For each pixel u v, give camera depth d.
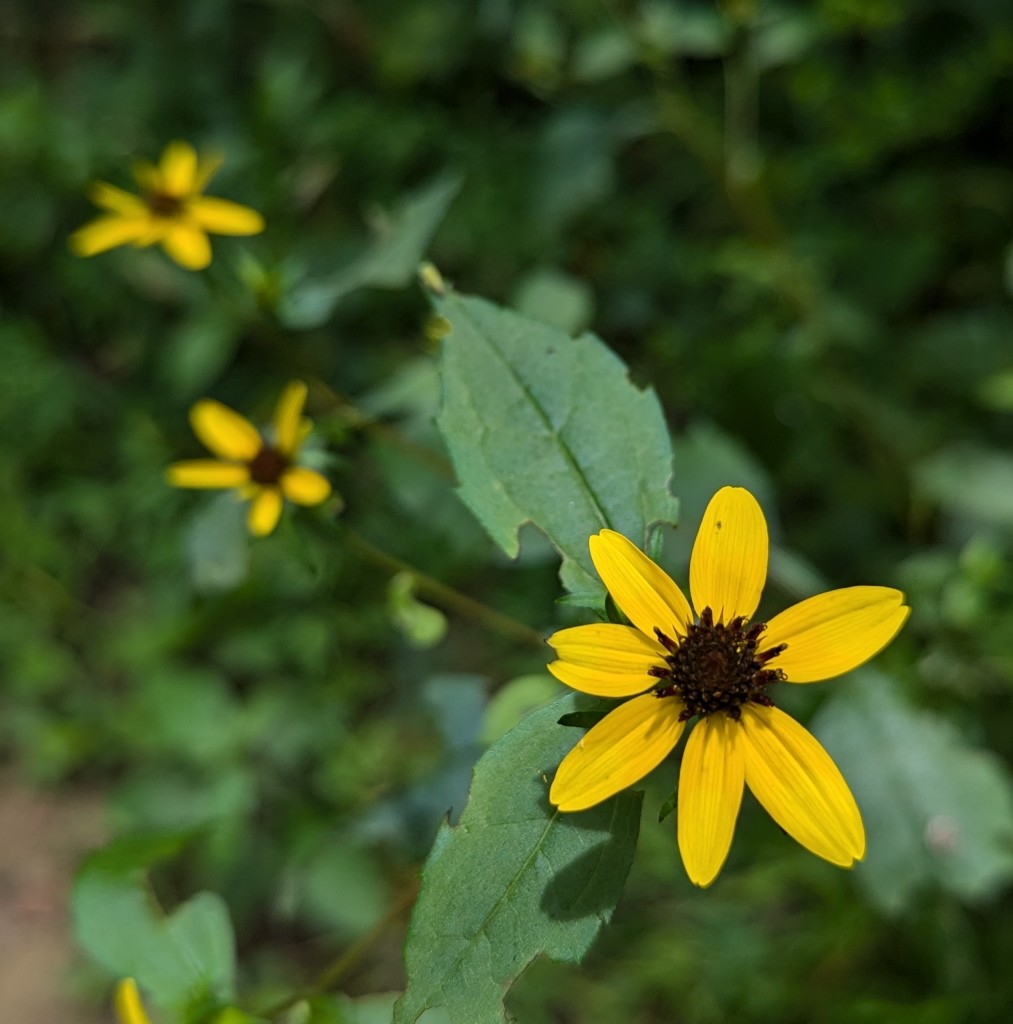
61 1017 0.42
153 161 0.55
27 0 0.65
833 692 0.30
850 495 0.40
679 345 0.42
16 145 0.55
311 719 0.41
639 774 0.18
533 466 0.20
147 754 0.46
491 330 0.20
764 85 0.47
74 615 0.49
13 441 0.52
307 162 0.50
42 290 0.56
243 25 0.58
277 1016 0.23
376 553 0.27
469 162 0.50
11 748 0.48
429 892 0.17
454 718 0.27
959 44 0.45
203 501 0.48
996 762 0.31
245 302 0.35
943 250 0.44
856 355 0.41
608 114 0.42
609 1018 0.35
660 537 0.19
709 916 0.35
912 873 0.29
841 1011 0.31
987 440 0.39
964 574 0.31
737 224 0.47
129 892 0.22
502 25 0.51
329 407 0.31
